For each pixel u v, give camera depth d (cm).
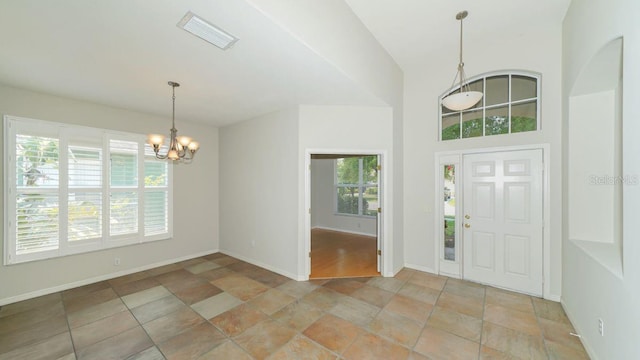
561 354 205
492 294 310
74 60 229
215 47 207
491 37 315
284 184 382
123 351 211
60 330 240
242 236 453
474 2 253
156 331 239
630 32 146
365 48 292
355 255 480
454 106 254
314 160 779
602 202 242
